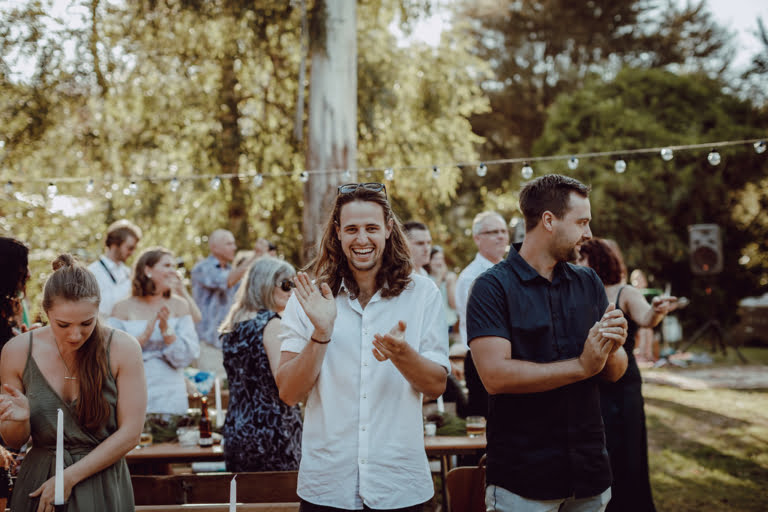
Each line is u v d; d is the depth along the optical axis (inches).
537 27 888.9
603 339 86.4
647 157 616.4
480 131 868.6
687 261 628.1
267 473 114.0
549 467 92.7
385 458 87.6
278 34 309.7
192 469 168.4
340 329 91.4
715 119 642.2
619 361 96.5
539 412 93.7
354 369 89.7
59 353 95.3
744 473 228.1
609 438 133.9
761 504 198.8
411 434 89.5
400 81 354.3
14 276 119.1
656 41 882.1
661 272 626.5
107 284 215.0
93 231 334.0
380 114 343.3
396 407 89.2
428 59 363.9
